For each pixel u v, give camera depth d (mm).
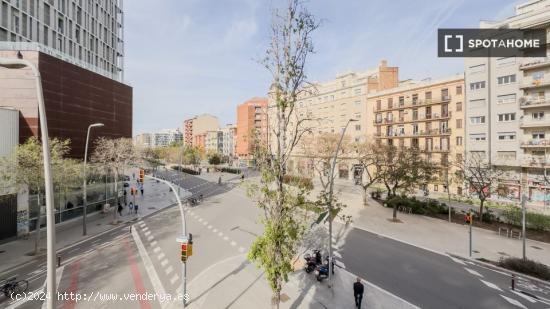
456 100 41594
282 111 10289
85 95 28281
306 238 20812
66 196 25031
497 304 12078
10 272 14977
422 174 28891
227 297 12477
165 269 15336
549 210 30062
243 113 99125
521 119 34219
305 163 40438
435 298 12516
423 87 45500
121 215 28125
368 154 34531
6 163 17219
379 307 11734
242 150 99125
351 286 13570
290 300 12289
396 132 49312
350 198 37094
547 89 32344
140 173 13641
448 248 18844
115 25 46125
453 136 41875
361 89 54188
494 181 28203
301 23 10031
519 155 34281
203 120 155250
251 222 25453
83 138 27984
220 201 36250
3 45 22609
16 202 20766
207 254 17609
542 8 32219
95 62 40406
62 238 20688
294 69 10109
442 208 28516
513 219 24125
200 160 104750
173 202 35781
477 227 23875
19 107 22484
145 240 20297
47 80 23734
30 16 29656
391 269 15516
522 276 14820
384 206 32094
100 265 15805
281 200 10156
